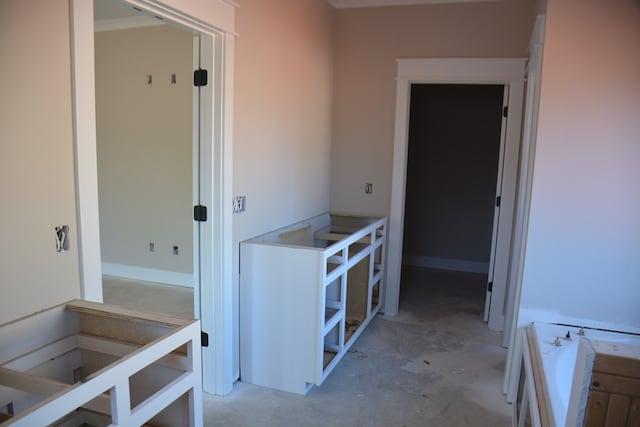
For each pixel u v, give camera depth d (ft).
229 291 8.59
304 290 8.52
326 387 9.11
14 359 4.57
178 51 14.52
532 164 7.76
